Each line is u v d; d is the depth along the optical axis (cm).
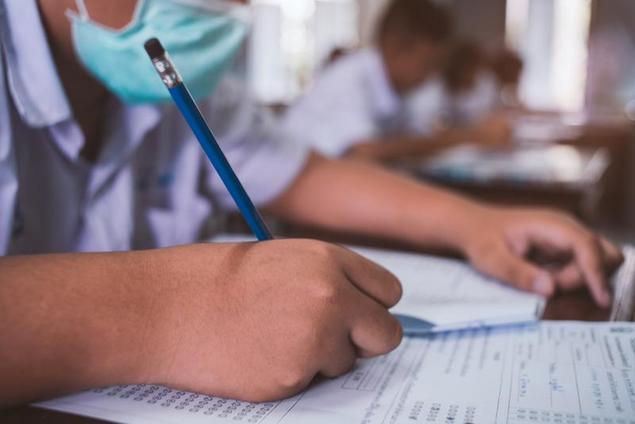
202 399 38
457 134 261
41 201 68
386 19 231
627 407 37
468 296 58
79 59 61
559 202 149
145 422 35
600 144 340
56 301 37
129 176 73
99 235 71
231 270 40
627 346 46
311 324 38
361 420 35
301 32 511
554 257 67
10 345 36
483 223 71
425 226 77
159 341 38
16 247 65
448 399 38
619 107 460
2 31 55
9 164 58
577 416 36
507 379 41
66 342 37
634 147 352
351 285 40
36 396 37
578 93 475
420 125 275
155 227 80
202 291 39
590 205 155
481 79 387
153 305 39
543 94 492
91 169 70
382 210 79
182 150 81
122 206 73
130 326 38
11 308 36
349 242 83
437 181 162
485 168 167
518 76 434
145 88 60
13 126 62
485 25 501
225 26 60
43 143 65
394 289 42
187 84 62
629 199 357
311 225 85
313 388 40
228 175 44
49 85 57
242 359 37
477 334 50
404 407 37
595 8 458
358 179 83
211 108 80
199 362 38
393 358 45
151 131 78
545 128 359
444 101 341
